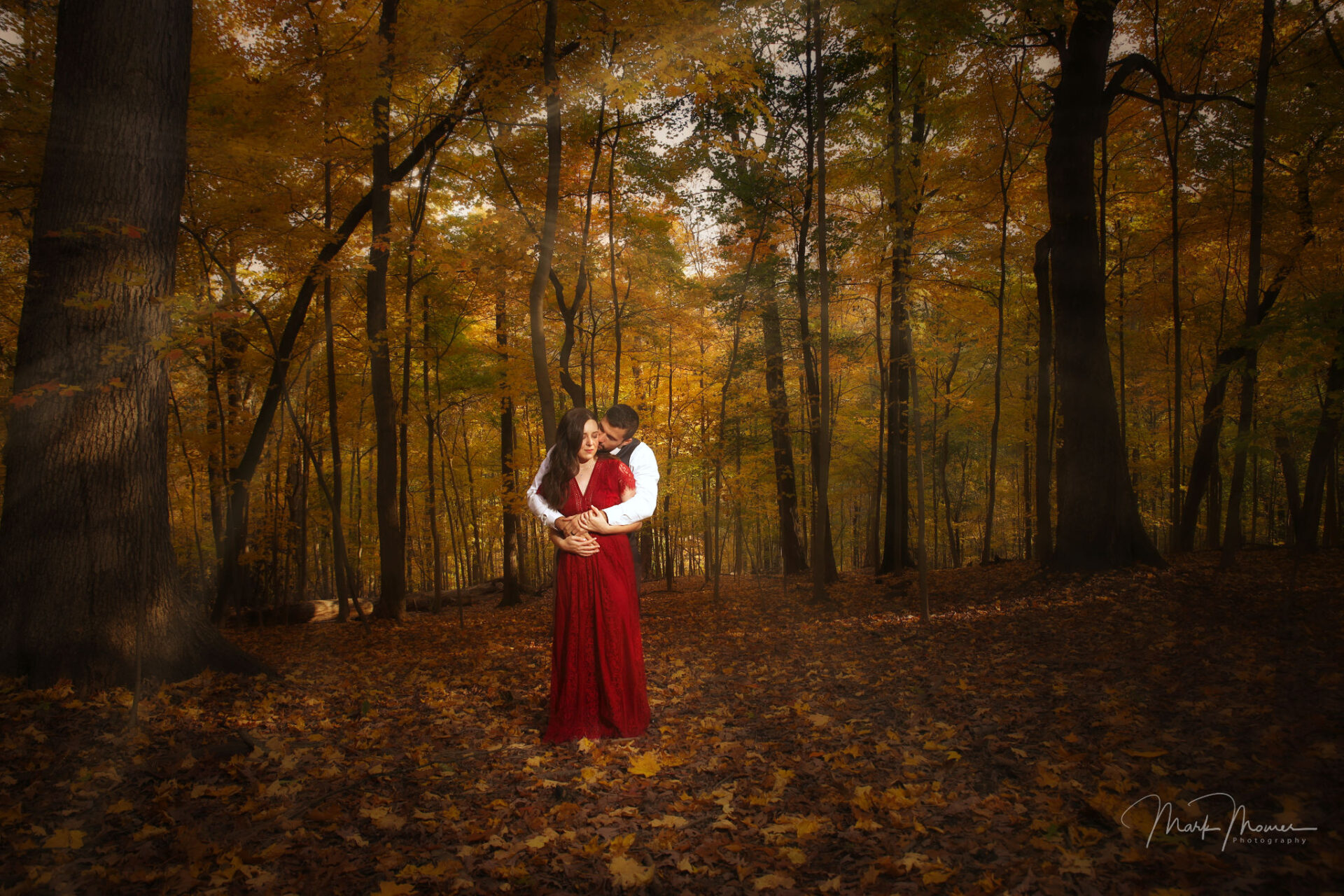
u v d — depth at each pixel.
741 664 5.57
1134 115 9.88
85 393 3.92
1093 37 7.91
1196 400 14.87
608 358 12.87
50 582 3.79
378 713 3.95
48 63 6.45
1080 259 7.98
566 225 8.78
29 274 4.04
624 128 9.07
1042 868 1.98
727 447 11.39
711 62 5.70
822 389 8.04
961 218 9.61
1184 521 11.16
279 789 2.70
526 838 2.36
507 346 10.39
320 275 7.74
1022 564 10.88
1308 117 8.04
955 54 8.40
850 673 4.84
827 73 9.02
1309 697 3.06
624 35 6.12
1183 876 1.88
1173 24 9.02
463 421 13.85
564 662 3.38
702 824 2.46
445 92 8.98
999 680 4.16
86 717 3.38
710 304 11.00
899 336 10.80
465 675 5.23
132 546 3.97
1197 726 2.92
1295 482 10.61
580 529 3.34
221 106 7.41
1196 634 4.67
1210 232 9.76
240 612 10.98
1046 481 9.71
